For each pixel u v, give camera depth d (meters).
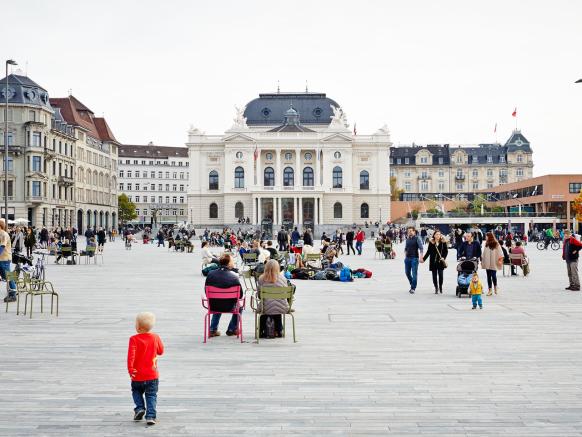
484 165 170.38
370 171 124.75
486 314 18.33
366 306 20.06
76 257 48.66
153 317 8.78
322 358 12.52
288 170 124.75
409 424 8.62
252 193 119.75
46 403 9.60
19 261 25.30
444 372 11.40
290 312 14.28
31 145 93.19
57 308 17.94
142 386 8.72
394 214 143.12
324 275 29.31
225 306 14.27
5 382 10.77
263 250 29.38
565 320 17.22
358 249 53.34
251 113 132.88
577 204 99.44
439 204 138.25
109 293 23.84
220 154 124.94
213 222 124.50
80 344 13.90
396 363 12.09
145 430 8.41
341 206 122.31
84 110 125.50
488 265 23.06
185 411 9.20
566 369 11.62
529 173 170.50
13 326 16.17
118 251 61.28
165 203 192.00
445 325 16.38
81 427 8.54
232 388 10.37
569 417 8.92
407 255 23.84
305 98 133.38
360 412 9.13
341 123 125.69
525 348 13.45
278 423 8.67
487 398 9.81
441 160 170.38
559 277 31.22
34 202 93.06
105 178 132.12
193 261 44.84
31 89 94.50
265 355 12.80
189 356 12.72
